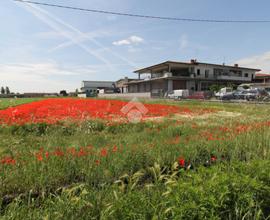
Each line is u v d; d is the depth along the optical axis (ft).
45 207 8.29
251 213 7.99
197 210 7.25
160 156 14.20
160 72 170.60
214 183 8.21
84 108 46.26
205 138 18.43
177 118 36.91
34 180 10.92
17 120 27.66
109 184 10.23
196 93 126.31
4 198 9.93
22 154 14.24
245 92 100.99
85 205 8.08
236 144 15.98
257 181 8.93
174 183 8.75
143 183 11.73
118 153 13.89
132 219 7.23
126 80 214.48
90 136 21.48
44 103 62.49
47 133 23.08
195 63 153.07
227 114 43.60
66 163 12.42
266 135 18.01
